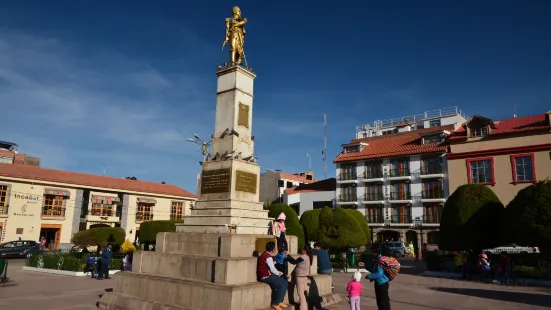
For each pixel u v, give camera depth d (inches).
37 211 1371.8
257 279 395.2
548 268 728.3
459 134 1371.8
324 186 1973.4
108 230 1067.9
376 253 344.8
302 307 383.9
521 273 728.3
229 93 506.0
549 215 709.9
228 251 394.6
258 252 422.6
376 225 1737.2
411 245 1561.3
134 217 1654.8
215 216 453.7
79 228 1537.9
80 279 705.6
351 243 996.6
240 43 528.7
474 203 863.1
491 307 464.8
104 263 712.4
